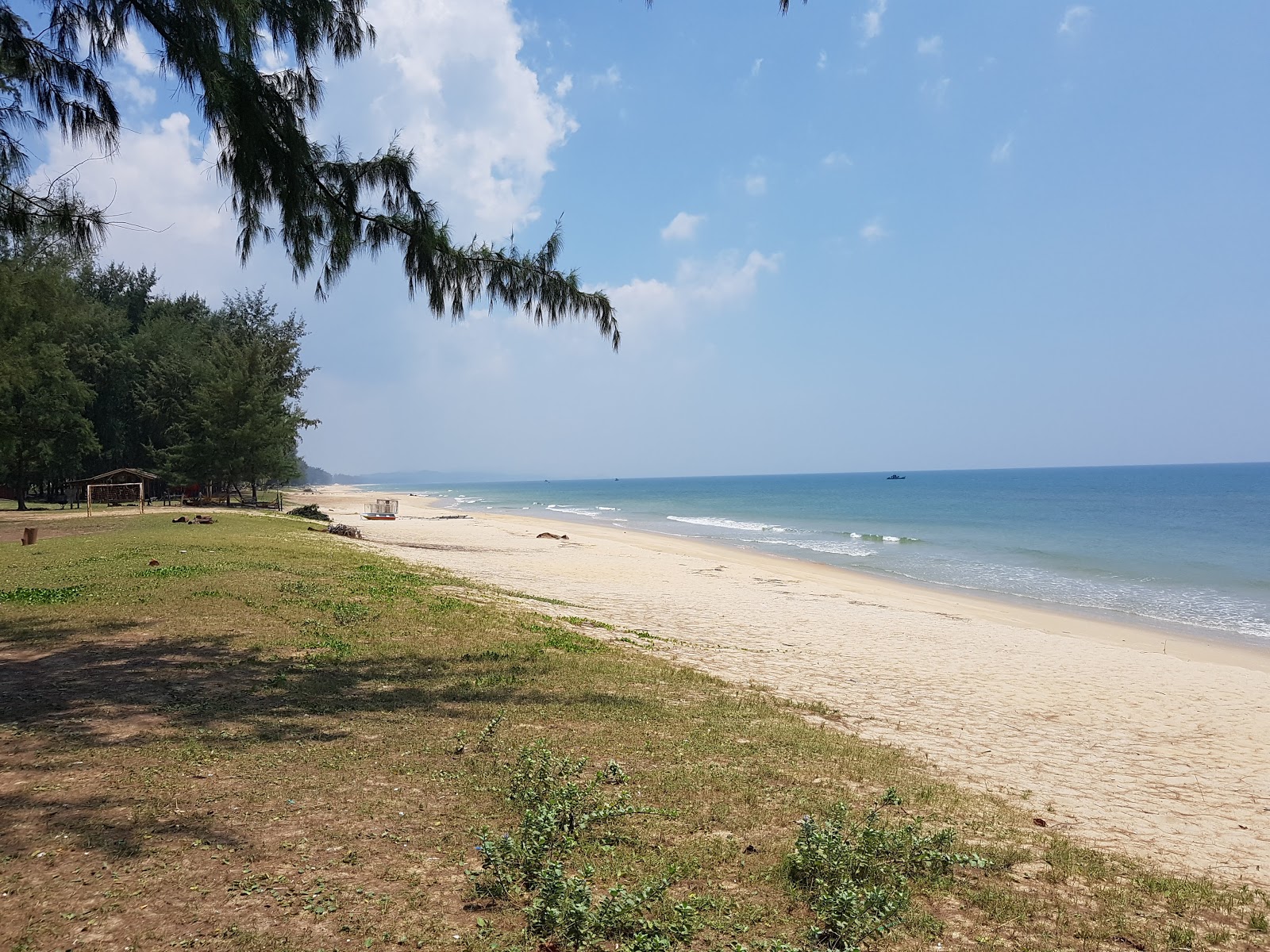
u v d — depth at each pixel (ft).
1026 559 129.49
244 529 96.12
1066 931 13.70
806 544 155.63
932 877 15.57
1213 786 28.66
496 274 30.12
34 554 63.93
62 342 164.25
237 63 24.63
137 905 12.53
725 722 28.19
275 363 218.38
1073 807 24.41
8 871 13.47
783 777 21.95
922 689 42.01
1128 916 14.67
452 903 13.14
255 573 55.57
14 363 113.80
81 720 22.59
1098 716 38.83
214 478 176.86
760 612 67.87
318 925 12.25
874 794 21.71
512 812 17.29
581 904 11.98
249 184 25.94
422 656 34.63
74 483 191.72
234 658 31.45
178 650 32.27
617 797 18.98
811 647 52.75
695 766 22.12
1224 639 70.33
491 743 22.39
